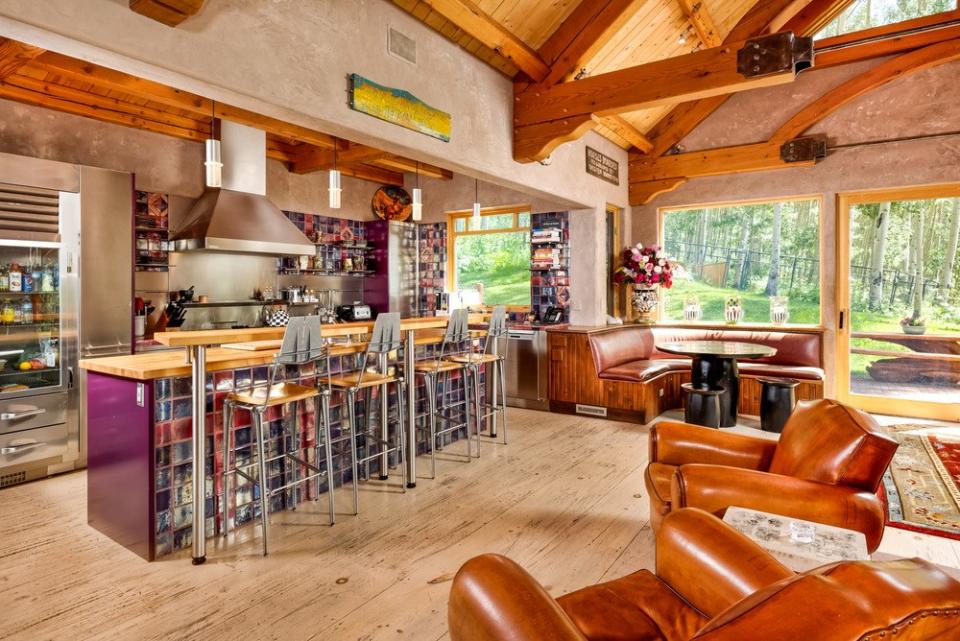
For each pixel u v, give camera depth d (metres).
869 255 5.96
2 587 2.51
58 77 4.48
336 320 7.09
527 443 4.88
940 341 5.63
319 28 3.00
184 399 2.89
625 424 5.57
